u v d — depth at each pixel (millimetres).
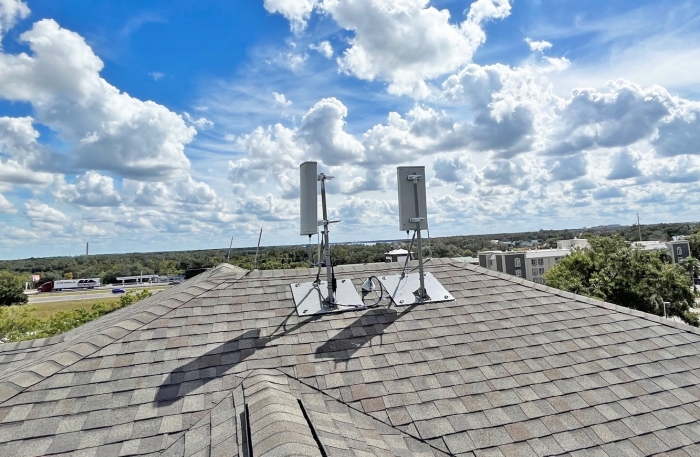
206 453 3510
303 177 7145
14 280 64625
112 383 4566
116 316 7125
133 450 3811
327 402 4582
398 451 3994
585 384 5328
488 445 4297
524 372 5438
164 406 4352
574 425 4672
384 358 5434
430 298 7125
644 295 34125
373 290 7215
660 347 6266
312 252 7508
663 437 4645
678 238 100188
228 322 5957
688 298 34844
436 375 5211
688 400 5238
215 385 4715
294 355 5344
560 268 42469
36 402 4172
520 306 7141
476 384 5129
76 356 4848
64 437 3863
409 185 7383
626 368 5723
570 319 6840
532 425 4609
